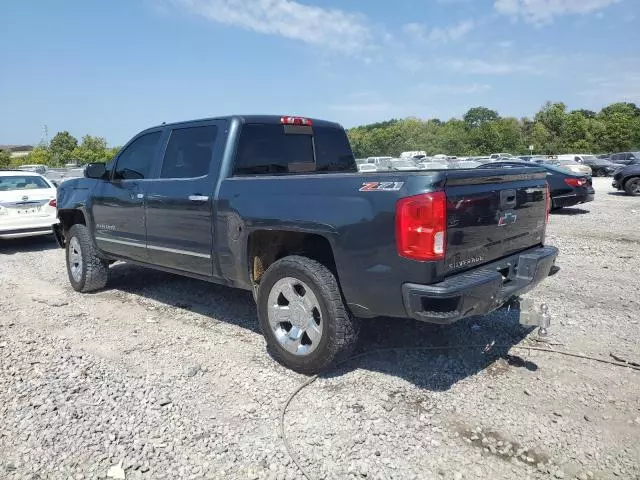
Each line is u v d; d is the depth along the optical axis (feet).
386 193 11.18
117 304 20.26
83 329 17.31
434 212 10.69
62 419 11.34
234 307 19.43
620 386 12.42
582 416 11.14
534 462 9.66
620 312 17.72
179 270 17.16
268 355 14.74
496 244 12.67
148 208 17.57
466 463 9.65
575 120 234.58
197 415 11.49
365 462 9.73
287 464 9.72
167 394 12.46
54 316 18.84
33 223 35.04
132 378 13.35
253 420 11.26
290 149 17.21
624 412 11.26
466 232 11.53
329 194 12.23
